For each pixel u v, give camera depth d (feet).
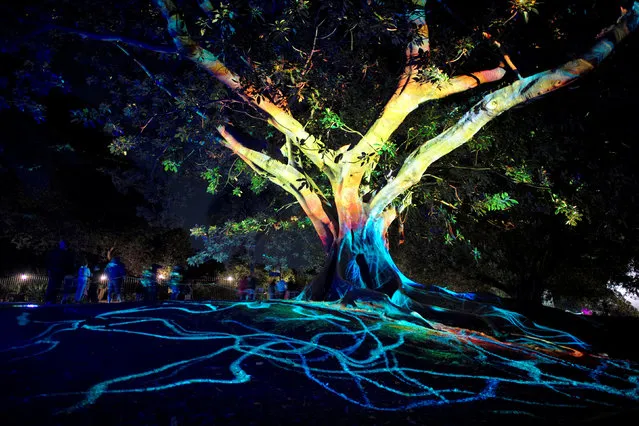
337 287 33.24
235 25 30.17
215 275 100.58
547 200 46.06
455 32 34.73
